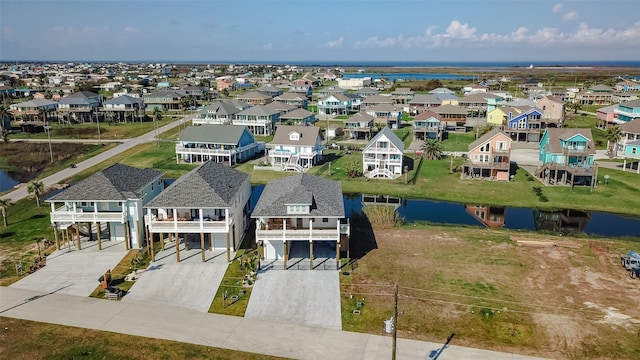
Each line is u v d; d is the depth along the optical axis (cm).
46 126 13162
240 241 5447
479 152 8350
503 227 6141
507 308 4003
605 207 6894
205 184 5062
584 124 13225
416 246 5372
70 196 5112
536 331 3672
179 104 17250
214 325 3753
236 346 3478
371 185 8062
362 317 3878
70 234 5594
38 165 9931
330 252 5156
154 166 9344
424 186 7988
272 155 9312
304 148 9169
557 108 12938
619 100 17075
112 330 3672
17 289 4331
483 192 7631
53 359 3322
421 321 3809
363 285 4422
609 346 3484
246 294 4247
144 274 4619
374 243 5462
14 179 9069
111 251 5181
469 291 4303
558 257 5072
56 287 4369
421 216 6594
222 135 9694
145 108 17250
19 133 13050
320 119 15250
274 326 3747
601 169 8781
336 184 5797
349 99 16588
